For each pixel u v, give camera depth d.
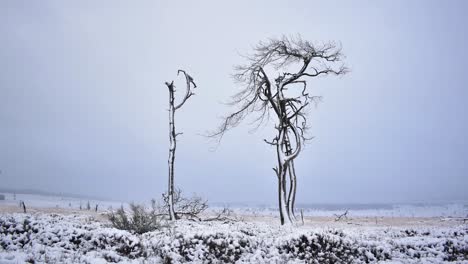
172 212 26.03
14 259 9.59
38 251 10.91
